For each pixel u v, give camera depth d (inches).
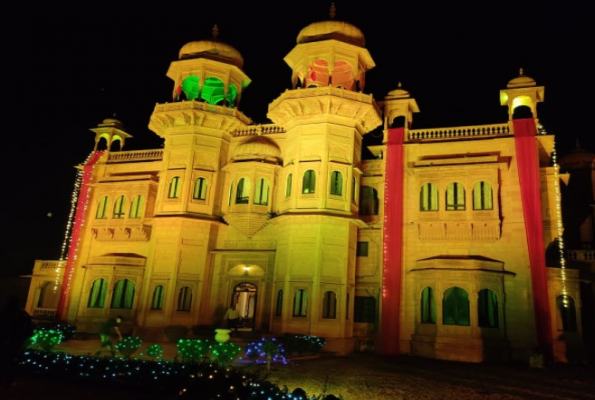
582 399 487.8
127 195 1190.3
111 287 1106.1
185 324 1000.2
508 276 896.3
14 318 386.6
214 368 423.8
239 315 1140.5
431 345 876.0
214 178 1082.7
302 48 1044.5
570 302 903.1
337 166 992.9
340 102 992.2
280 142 1098.7
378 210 1052.5
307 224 959.6
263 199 1056.8
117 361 449.1
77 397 369.7
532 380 614.2
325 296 931.3
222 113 1098.1
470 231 931.3
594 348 944.3
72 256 1181.7
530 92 978.7
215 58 1122.7
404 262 967.6
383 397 468.1
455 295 900.0
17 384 402.3
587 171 1318.9
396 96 1087.0
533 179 915.4
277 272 980.6
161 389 406.3
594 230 1255.5
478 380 594.6
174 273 1013.2
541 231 885.2
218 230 1078.4
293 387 498.9
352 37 1047.6
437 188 975.6
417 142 1033.5
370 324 982.4
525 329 860.6
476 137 990.4
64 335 832.3
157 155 1234.0
